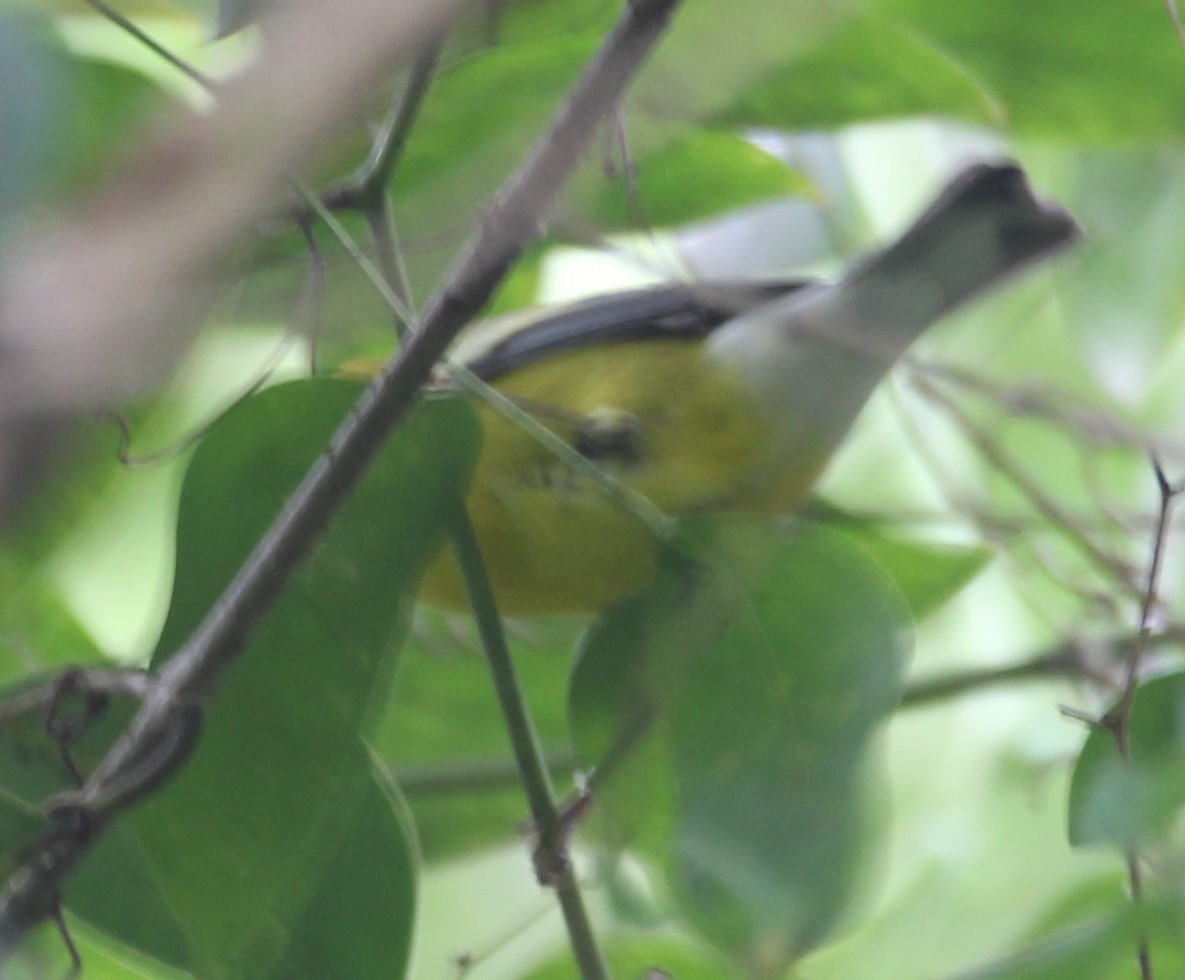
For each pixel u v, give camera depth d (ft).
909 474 28.45
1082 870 21.52
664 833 16.79
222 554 16.30
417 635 24.72
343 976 17.19
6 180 6.83
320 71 5.40
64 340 5.28
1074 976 14.49
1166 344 27.12
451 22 5.91
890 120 21.01
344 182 17.62
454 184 18.17
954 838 27.22
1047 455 27.17
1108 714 15.21
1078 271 27.27
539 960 20.95
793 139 26.86
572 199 19.40
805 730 16.63
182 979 18.39
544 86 19.27
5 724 15.98
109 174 5.53
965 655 30.04
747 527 17.78
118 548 24.88
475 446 16.49
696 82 13.43
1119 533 23.22
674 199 22.81
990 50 21.93
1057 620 23.80
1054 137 22.88
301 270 19.86
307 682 15.94
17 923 14.24
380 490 16.26
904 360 20.83
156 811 15.83
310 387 16.46
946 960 25.17
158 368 8.19
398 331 16.62
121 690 15.11
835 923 15.12
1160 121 22.25
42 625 21.45
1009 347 27.99
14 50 8.20
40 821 16.85
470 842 23.50
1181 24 20.83
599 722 17.93
